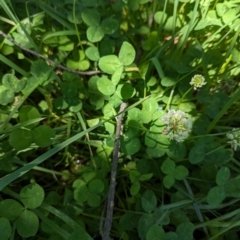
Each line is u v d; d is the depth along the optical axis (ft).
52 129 0.52
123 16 0.63
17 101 0.57
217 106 0.57
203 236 0.55
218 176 0.51
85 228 0.53
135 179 0.52
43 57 0.55
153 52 0.60
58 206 0.52
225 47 0.63
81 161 0.59
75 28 0.58
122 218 0.52
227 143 0.55
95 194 0.51
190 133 0.56
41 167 0.56
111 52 0.58
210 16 0.61
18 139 0.49
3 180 0.45
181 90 0.58
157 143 0.53
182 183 0.56
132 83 0.59
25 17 0.61
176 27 0.62
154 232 0.48
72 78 0.57
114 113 0.56
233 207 0.56
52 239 0.48
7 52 0.57
